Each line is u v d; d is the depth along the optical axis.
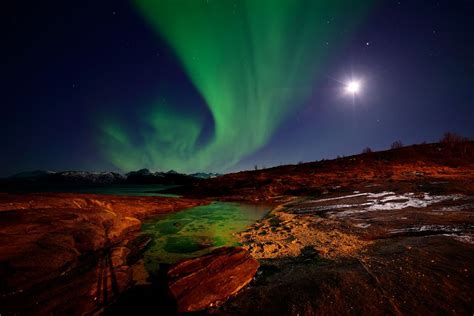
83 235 6.14
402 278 3.10
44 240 5.32
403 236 5.22
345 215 8.16
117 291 4.08
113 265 5.09
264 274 4.17
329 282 3.22
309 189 16.89
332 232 6.38
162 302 3.65
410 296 2.72
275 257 5.05
